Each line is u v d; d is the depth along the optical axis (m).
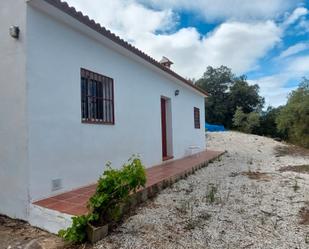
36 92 3.88
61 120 4.36
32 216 3.62
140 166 3.29
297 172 7.35
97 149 5.26
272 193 5.11
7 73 3.94
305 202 4.51
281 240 3.08
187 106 11.02
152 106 7.80
